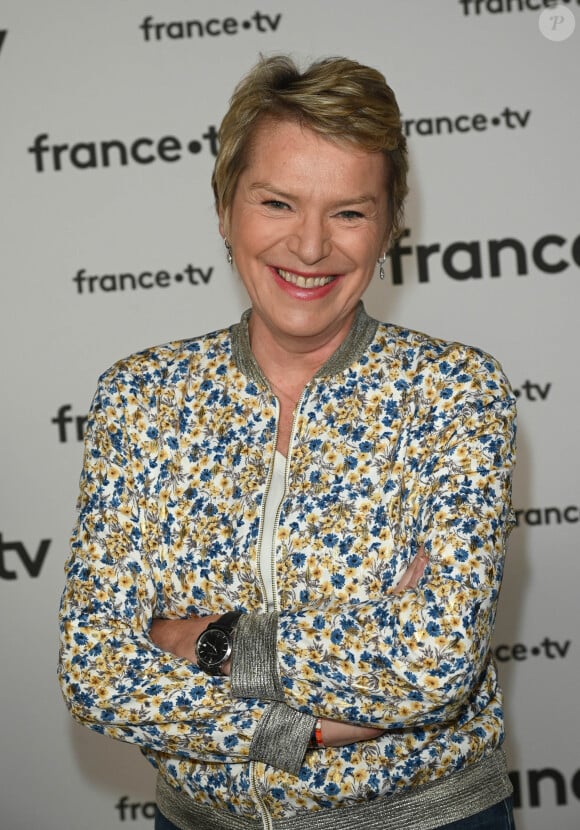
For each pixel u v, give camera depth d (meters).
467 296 3.34
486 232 3.33
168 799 1.79
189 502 1.76
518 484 3.37
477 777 1.68
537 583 3.39
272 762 1.57
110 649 1.67
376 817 1.63
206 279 3.36
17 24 3.31
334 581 1.66
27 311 3.36
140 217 3.35
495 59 3.30
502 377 1.74
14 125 3.32
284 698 1.55
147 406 1.83
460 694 1.50
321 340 1.78
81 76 3.32
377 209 1.71
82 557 1.77
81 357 3.36
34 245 3.34
